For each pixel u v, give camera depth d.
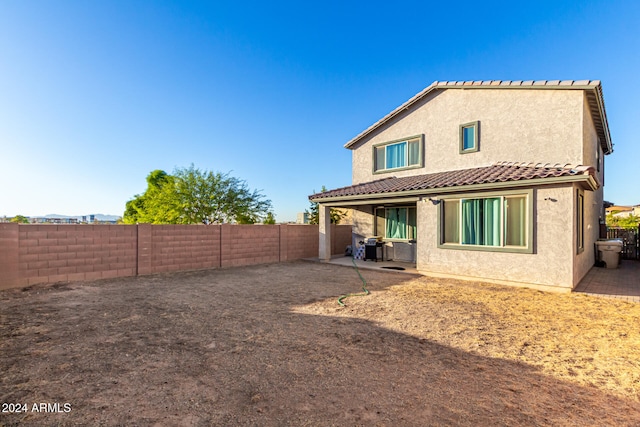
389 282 10.46
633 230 16.05
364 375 4.00
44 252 9.72
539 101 11.21
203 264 13.47
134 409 3.19
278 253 16.02
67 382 3.76
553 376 4.02
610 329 5.82
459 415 3.12
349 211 27.30
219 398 3.42
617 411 3.23
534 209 9.30
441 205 11.34
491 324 6.13
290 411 3.17
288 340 5.26
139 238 11.73
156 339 5.27
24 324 6.01
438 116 14.03
